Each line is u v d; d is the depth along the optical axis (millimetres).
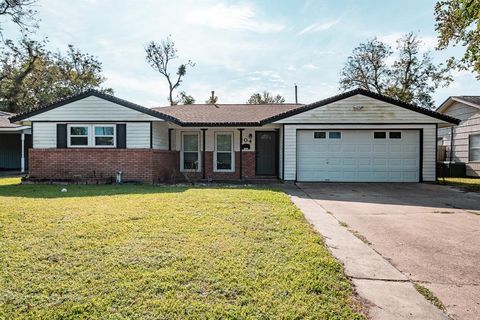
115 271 3523
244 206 7281
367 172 14078
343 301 3016
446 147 19219
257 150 16078
